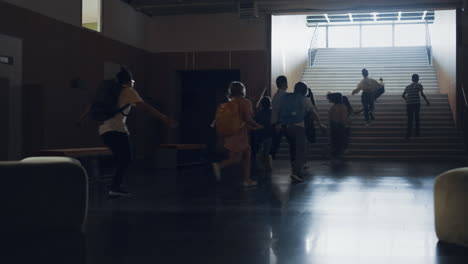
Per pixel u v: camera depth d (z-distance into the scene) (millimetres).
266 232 3916
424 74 18734
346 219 4512
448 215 3582
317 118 8078
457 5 13945
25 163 4066
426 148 14039
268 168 10195
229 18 15352
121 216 4727
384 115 15711
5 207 3973
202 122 16312
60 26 10828
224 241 3576
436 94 16219
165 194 6484
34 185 4043
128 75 6184
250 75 15188
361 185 7352
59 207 4090
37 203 4043
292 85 18078
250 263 2949
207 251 3268
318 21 21109
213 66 15406
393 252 3260
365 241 3590
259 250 3291
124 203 5648
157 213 4906
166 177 9047
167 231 3965
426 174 9172
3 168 3994
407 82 18578
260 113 9961
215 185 7598
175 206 5387
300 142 7844
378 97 16031
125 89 6082
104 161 10852
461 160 13344
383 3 13930
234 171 10430
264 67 15094
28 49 9773
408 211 4961
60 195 4098
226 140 7246
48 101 10391
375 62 20078
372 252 3256
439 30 17797
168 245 3449
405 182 7746
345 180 8102
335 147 12453
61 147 10812
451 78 15469
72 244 3500
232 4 14219
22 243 3549
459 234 3514
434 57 18797
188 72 16250
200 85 16344
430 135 14609
